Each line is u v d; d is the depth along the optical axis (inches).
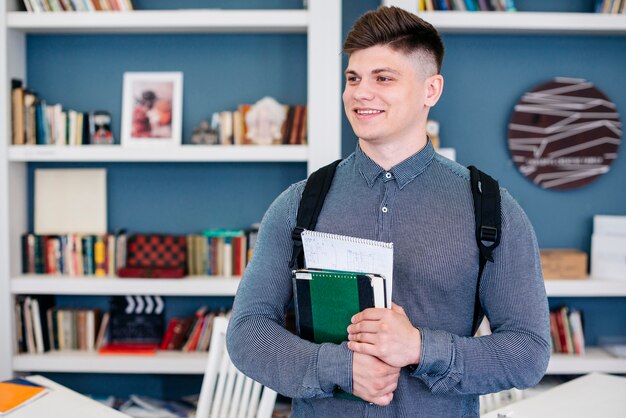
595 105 128.6
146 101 128.3
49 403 77.9
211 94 130.7
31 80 131.0
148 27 122.3
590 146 129.0
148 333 130.2
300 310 50.3
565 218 131.7
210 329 126.3
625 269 123.3
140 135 127.2
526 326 48.1
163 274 123.0
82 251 126.5
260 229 55.6
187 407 125.3
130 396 132.7
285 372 48.3
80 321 127.1
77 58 130.6
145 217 133.3
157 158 121.7
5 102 122.0
